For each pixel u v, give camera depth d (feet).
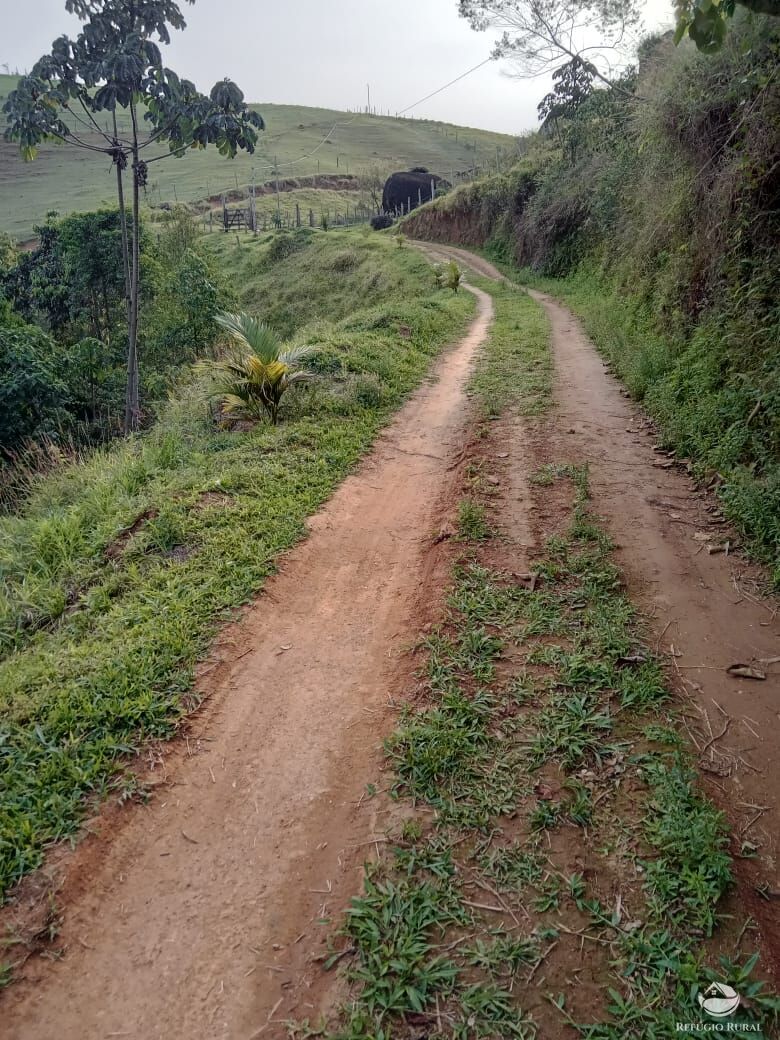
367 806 9.58
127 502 18.97
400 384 33.17
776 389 19.61
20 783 9.60
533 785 9.68
